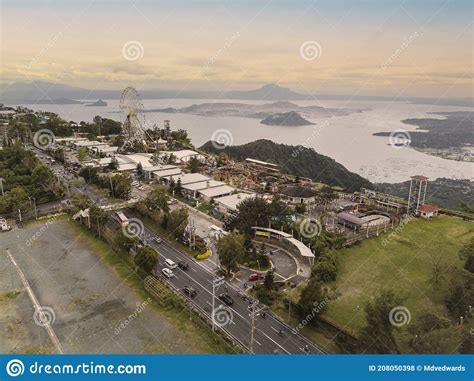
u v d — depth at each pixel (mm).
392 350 40000
